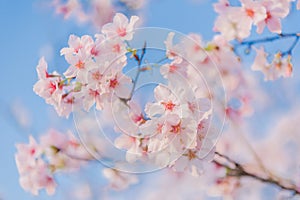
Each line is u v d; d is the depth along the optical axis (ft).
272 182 3.45
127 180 3.71
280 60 3.35
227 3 3.10
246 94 3.70
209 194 3.65
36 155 3.49
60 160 3.49
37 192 3.49
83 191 3.61
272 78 3.37
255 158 3.67
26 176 3.49
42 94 2.87
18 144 3.50
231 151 3.62
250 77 3.65
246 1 3.05
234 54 3.32
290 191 3.47
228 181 3.60
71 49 2.84
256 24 3.03
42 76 2.88
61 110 2.87
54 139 3.50
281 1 3.03
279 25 3.03
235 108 3.70
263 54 3.36
